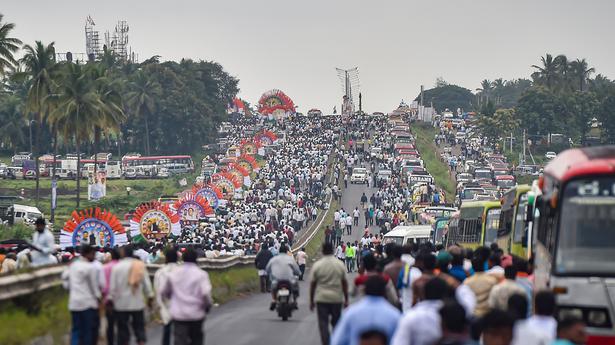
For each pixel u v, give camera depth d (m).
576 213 34.66
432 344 21.66
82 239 71.19
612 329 33.69
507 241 62.97
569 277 34.16
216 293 65.50
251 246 102.88
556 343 21.62
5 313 36.25
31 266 39.94
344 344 24.00
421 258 35.56
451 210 138.00
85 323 33.94
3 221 160.50
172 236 91.88
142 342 35.16
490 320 19.75
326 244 36.78
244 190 198.25
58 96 197.00
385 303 24.14
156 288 35.25
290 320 52.34
